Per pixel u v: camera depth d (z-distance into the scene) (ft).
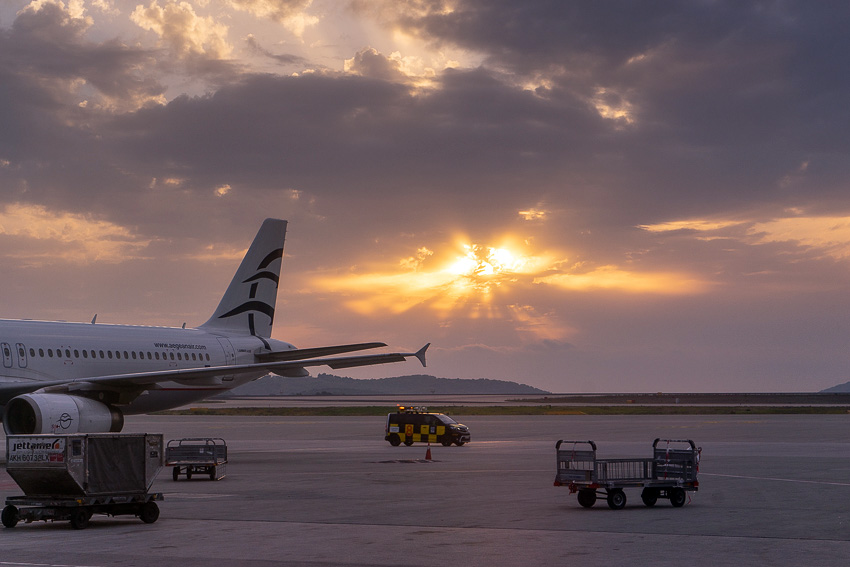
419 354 123.44
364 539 55.11
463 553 50.03
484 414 363.35
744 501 74.95
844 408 474.90
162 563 47.32
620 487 69.87
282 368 128.98
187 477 98.02
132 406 141.38
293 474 103.45
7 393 118.62
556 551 50.60
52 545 53.57
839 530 58.34
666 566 45.83
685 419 298.35
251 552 50.60
